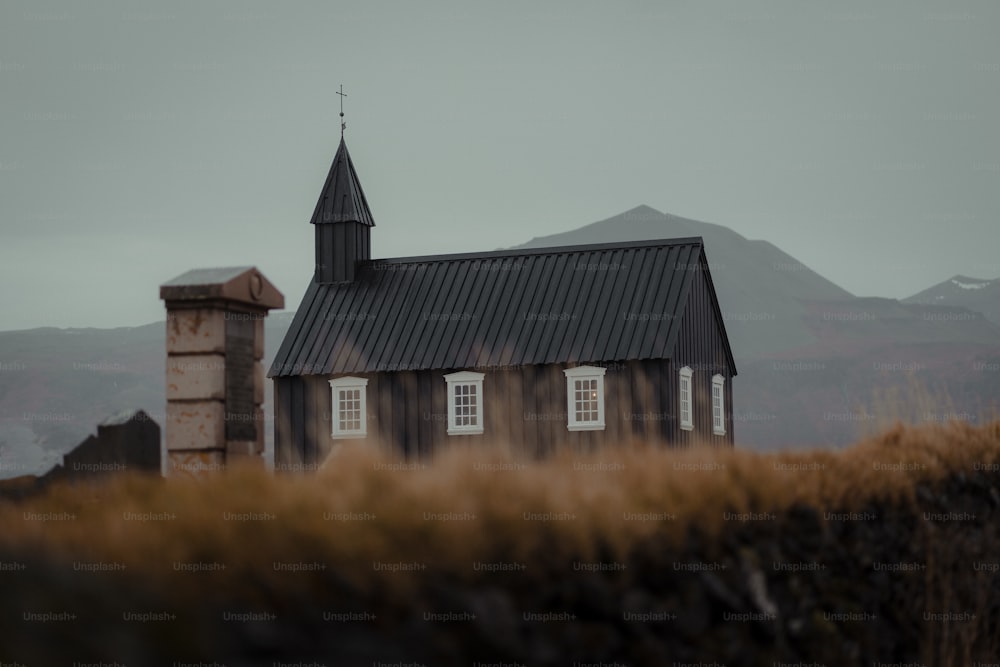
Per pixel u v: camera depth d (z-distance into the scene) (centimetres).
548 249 12988
